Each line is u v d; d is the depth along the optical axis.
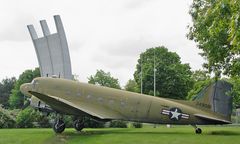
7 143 18.16
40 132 24.73
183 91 75.12
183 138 19.95
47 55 62.91
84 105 25.48
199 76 56.72
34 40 62.81
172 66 75.06
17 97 104.25
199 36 22.31
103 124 35.06
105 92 26.00
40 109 26.08
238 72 20.95
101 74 83.00
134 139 19.38
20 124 34.00
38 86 26.53
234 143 17.53
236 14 10.45
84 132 24.88
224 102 25.27
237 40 10.82
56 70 62.47
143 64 77.25
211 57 22.33
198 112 25.47
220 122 25.02
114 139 19.39
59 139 19.83
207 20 20.97
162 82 74.81
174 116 25.52
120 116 25.67
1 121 33.38
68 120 33.22
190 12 23.70
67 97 25.92
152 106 25.69
